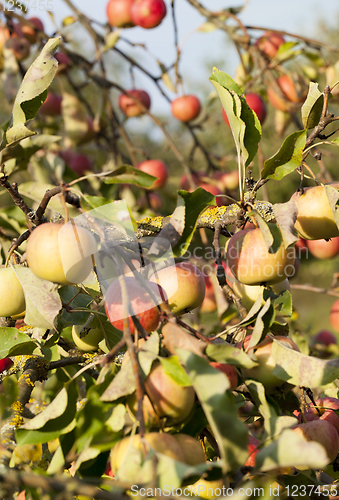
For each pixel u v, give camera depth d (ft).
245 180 3.63
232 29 6.31
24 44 6.61
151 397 3.07
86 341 3.73
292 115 6.61
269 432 3.12
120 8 6.39
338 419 3.55
